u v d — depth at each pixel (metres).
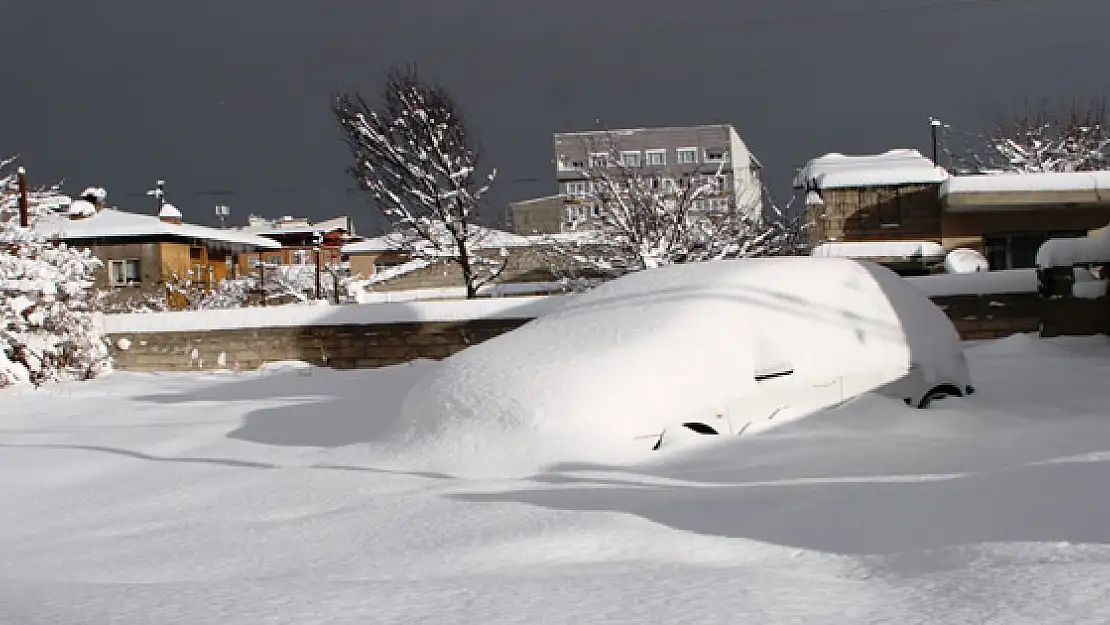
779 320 8.98
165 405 14.94
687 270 9.78
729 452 7.78
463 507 6.64
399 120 28.88
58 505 8.30
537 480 7.51
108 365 21.08
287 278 42.59
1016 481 5.59
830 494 5.89
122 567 5.90
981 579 4.12
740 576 4.50
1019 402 9.96
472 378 9.06
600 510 6.09
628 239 25.23
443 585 4.66
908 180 27.38
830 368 9.02
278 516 7.14
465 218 29.36
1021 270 17.36
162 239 43.41
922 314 10.06
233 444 10.80
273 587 4.85
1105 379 11.51
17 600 5.03
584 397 8.20
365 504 7.18
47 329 19.92
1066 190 25.53
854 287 9.66
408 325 20.16
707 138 66.12
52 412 14.94
